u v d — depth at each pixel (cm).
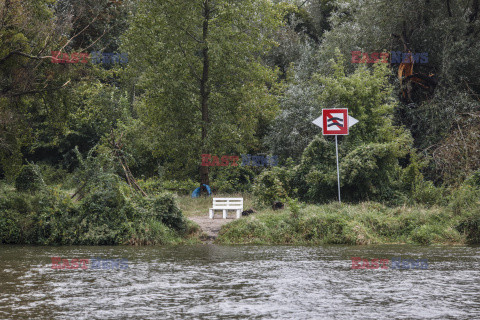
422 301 1143
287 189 3494
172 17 4700
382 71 4341
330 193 3400
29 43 3681
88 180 2698
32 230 2506
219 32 4628
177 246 2381
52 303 1132
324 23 8694
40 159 7525
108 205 2597
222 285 1341
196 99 4922
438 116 4891
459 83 5031
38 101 3959
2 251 2178
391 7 5338
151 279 1434
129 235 2480
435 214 2656
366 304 1115
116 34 6431
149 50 4856
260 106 5128
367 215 2652
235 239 2525
